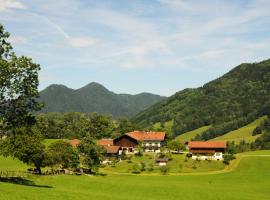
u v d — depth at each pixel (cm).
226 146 17188
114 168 15075
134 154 17288
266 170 14188
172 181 11731
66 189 7475
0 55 6288
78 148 13038
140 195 7938
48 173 10494
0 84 6006
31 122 6775
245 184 11275
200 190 9000
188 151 18838
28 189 6450
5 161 14725
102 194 7306
